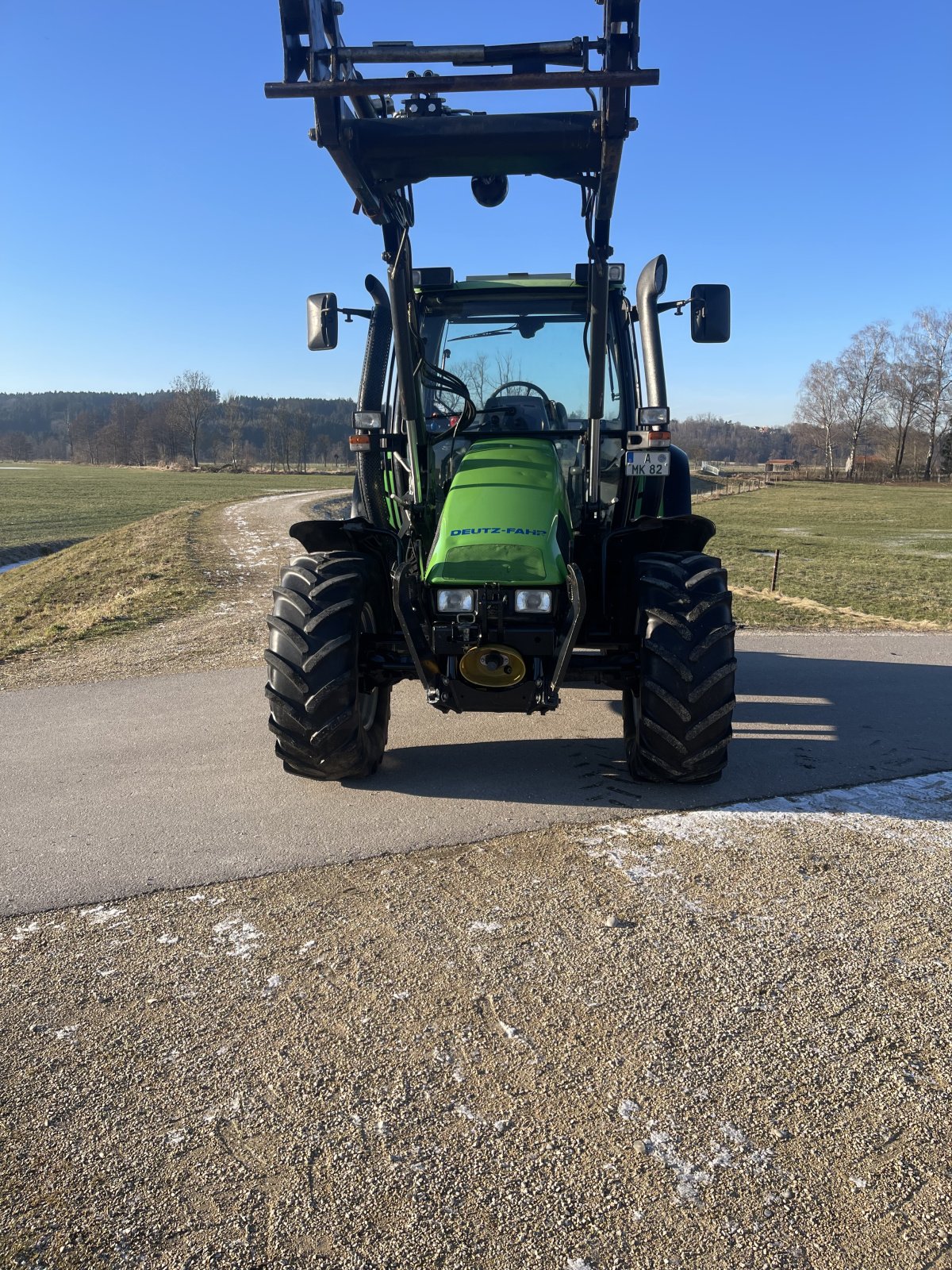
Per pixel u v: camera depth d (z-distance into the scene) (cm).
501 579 401
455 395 541
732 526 3303
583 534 473
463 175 432
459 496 436
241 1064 243
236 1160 210
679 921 317
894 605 1304
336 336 526
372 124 399
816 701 652
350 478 8356
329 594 433
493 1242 187
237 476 8344
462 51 371
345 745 431
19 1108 227
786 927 313
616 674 447
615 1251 185
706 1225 191
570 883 346
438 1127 219
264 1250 185
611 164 398
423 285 533
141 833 398
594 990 275
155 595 1253
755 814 417
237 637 920
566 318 540
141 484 6488
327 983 279
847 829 400
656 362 471
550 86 372
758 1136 216
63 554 2289
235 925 315
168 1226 191
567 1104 227
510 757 505
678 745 421
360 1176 204
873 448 10900
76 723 590
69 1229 191
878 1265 181
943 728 577
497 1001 270
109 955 296
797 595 1419
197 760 506
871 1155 211
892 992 275
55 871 359
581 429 532
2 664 812
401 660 452
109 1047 250
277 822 410
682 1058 244
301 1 367
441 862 365
